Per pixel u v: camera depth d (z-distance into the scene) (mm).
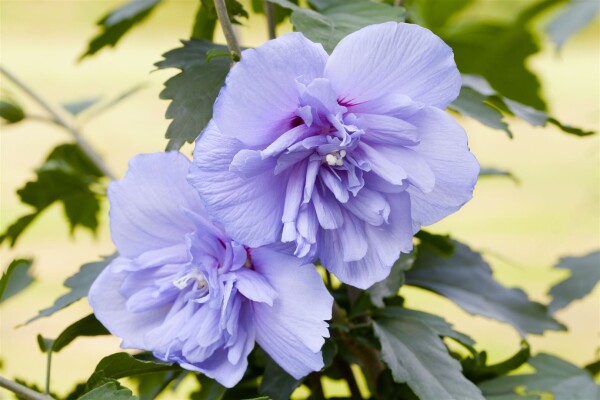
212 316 514
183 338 513
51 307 564
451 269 644
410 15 676
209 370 519
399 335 564
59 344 564
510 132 594
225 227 499
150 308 529
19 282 669
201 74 567
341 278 510
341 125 488
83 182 705
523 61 769
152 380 676
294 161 496
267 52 484
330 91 487
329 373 626
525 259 1682
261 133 497
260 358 570
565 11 791
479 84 619
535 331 638
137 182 526
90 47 679
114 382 528
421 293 1492
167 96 563
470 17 865
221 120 487
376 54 492
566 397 586
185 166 525
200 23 639
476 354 577
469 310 616
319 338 506
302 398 656
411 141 495
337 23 542
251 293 506
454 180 501
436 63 496
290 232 493
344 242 507
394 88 500
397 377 546
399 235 507
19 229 699
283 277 512
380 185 502
